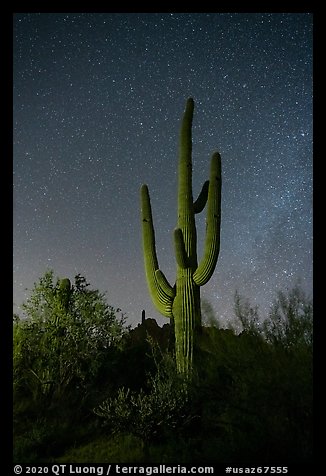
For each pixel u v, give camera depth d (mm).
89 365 11094
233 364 6656
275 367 6004
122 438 8367
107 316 11602
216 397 7434
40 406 9859
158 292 10297
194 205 11094
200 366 8430
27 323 11039
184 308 9688
